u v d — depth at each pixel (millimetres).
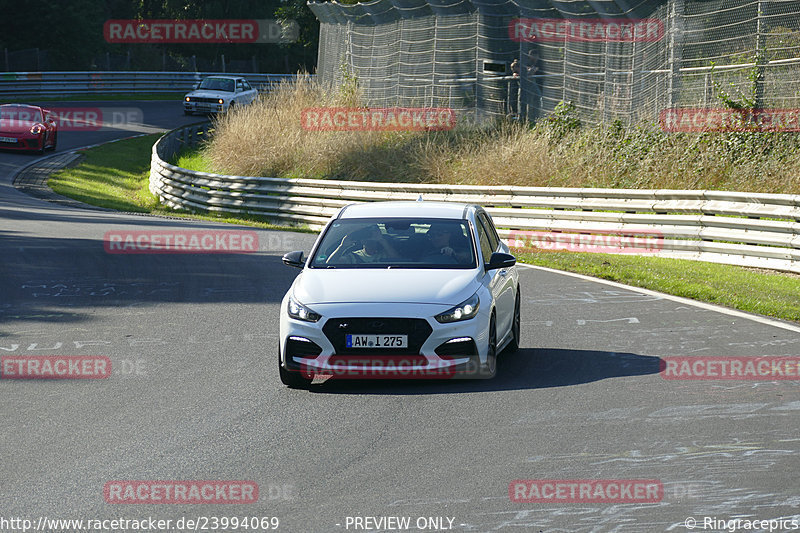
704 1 84375
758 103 81125
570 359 36000
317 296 32281
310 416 28453
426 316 31344
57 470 23500
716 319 43750
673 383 31703
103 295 51250
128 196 126438
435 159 103438
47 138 143750
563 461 23734
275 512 20531
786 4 78812
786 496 21016
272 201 103438
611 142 92375
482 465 23500
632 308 47062
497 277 35156
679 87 86438
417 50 122625
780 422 26922
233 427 27297
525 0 99750
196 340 40094
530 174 93562
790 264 60812
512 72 109125
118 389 31953
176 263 64000
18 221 82875
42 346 38812
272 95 132750
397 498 21266
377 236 35906
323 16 145125
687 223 67625
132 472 23328
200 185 112562
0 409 29422
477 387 31906
